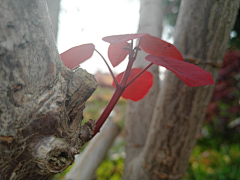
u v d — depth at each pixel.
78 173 0.43
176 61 0.11
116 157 0.74
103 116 0.14
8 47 0.08
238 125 0.79
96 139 0.49
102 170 0.66
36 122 0.09
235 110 0.74
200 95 0.23
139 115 0.35
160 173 0.26
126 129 0.37
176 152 0.25
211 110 0.72
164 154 0.25
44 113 0.09
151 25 0.31
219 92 0.71
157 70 0.36
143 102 0.36
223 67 0.70
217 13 0.20
